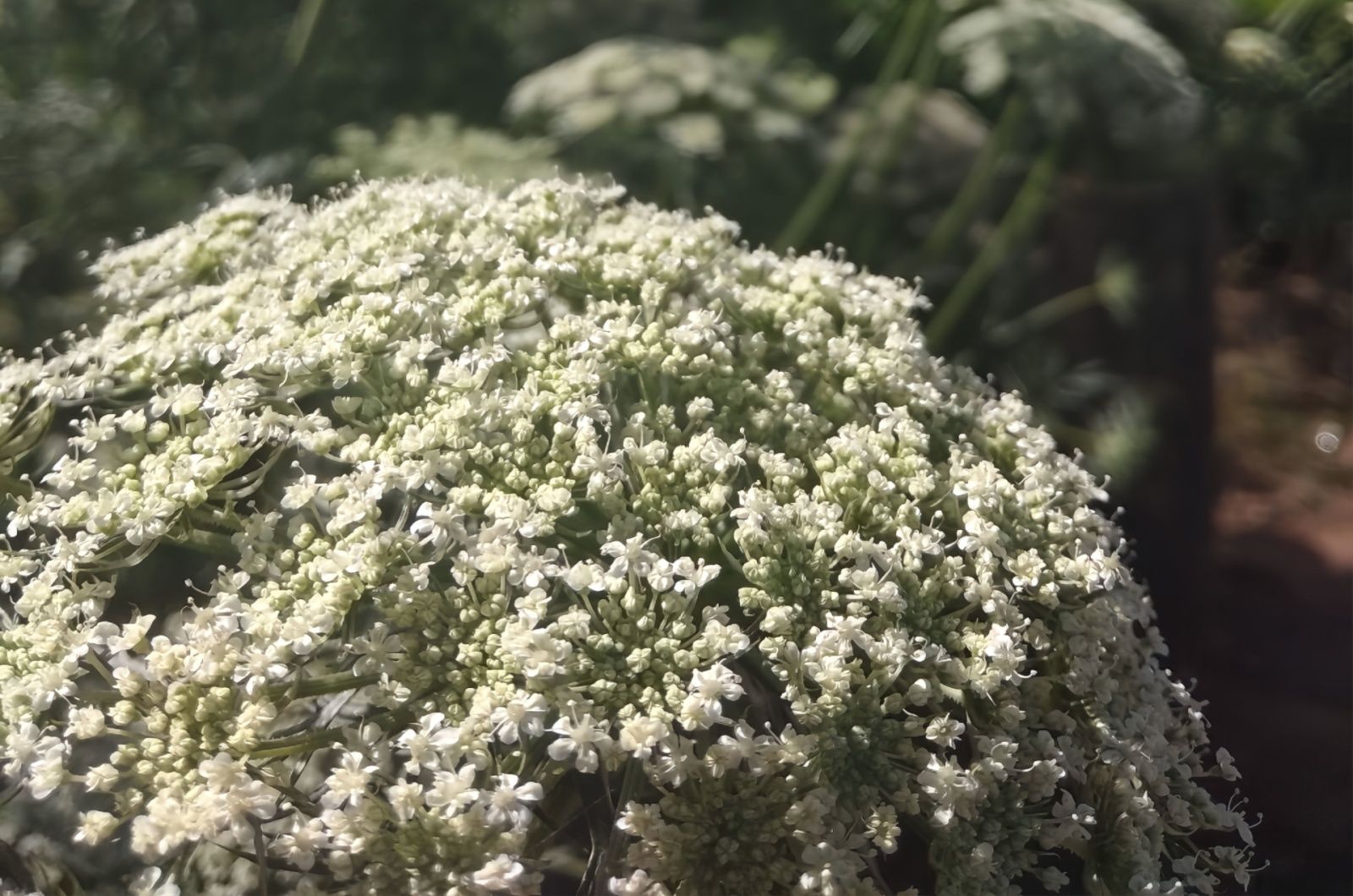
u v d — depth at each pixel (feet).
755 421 0.33
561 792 0.30
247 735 0.26
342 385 0.31
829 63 0.99
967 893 0.29
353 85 0.88
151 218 0.77
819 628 0.29
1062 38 0.74
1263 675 0.89
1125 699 0.34
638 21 0.94
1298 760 0.79
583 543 0.30
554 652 0.26
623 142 0.77
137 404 0.35
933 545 0.30
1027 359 0.90
